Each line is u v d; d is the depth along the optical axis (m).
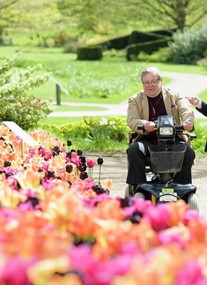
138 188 9.96
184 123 10.21
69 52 87.12
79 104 34.75
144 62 70.06
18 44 102.81
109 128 21.23
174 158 9.85
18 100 22.45
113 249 5.12
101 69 58.38
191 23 82.50
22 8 74.31
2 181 8.18
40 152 11.78
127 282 4.14
